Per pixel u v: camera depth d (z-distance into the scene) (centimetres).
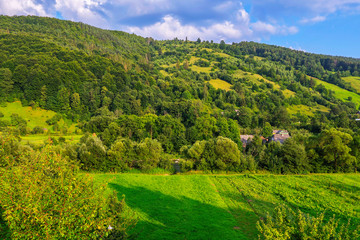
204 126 10638
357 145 6462
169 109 14638
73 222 1362
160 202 4094
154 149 6481
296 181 5500
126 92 15050
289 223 1659
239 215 3562
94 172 6066
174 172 6431
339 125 13188
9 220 1171
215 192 4691
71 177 1477
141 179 5588
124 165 6206
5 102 12538
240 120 14250
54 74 13675
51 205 1299
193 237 2761
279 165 6272
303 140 8344
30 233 1201
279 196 4469
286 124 14238
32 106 12725
